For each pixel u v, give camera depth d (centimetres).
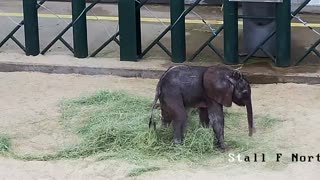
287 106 1028
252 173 813
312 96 1070
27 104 1064
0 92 1124
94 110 1012
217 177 803
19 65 1230
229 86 844
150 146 880
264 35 1213
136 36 1232
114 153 870
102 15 1576
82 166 844
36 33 1277
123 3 1216
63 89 1131
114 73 1198
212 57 1254
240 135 921
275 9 1178
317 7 1576
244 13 1216
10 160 866
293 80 1136
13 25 1505
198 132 881
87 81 1170
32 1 1265
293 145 888
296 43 1330
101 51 1312
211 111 862
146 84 1148
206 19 1530
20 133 953
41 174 827
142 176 811
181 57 1219
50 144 915
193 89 861
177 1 1194
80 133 942
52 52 1309
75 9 1248
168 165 838
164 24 1502
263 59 1220
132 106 1015
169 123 891
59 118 1002
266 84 1138
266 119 970
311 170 819
